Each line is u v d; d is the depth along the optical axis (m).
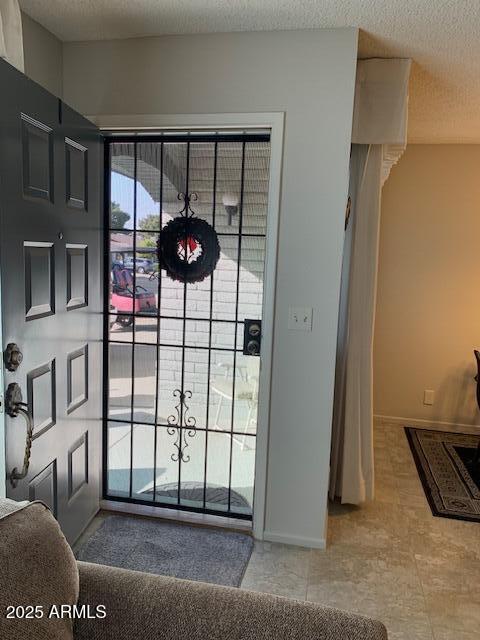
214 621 1.03
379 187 2.45
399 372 4.12
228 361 2.43
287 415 2.29
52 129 1.84
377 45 2.16
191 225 2.39
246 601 1.08
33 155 1.72
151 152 2.38
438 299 4.00
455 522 2.60
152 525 2.46
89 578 1.13
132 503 2.62
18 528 1.02
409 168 3.91
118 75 2.25
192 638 1.01
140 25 2.08
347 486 2.64
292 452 2.31
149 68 2.21
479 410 3.89
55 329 1.93
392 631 1.81
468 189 3.85
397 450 3.61
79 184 2.11
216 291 2.40
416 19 1.91
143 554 2.23
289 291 2.22
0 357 1.58
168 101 2.21
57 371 1.96
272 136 2.14
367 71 2.29
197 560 2.20
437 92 2.69
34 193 1.73
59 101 1.89
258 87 2.13
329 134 2.10
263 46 2.11
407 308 4.05
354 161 2.47
